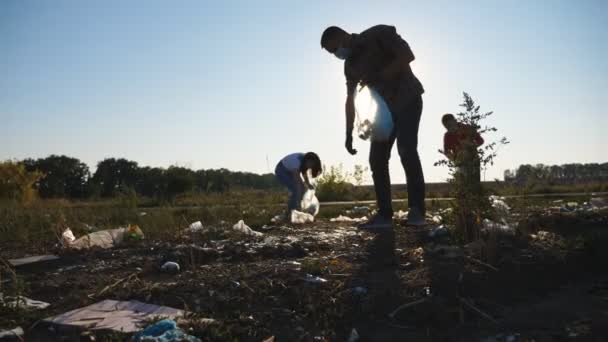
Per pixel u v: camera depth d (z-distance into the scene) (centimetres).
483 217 491
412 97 572
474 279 348
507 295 335
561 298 330
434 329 283
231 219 865
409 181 596
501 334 272
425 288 333
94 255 519
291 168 826
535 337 265
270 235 629
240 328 280
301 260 445
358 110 584
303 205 854
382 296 322
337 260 428
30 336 279
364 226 628
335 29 584
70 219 800
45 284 385
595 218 593
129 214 863
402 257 429
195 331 271
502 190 720
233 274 388
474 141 483
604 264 394
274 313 305
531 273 367
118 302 330
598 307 308
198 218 868
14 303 328
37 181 1772
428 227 591
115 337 265
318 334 279
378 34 565
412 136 580
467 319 296
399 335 276
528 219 564
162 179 2077
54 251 557
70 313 308
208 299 329
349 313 304
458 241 470
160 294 343
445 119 710
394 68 554
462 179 481
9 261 478
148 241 607
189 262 455
